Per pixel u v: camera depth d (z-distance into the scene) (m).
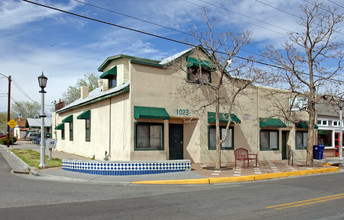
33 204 7.45
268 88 20.47
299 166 16.38
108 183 10.88
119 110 15.63
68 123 24.72
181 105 16.14
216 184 11.04
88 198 8.23
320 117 23.48
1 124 83.88
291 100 19.25
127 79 17.42
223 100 17.52
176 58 16.08
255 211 6.86
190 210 6.93
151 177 11.78
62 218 6.18
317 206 7.41
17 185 9.99
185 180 11.14
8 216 6.30
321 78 16.62
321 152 21.77
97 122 18.59
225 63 14.23
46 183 10.56
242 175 12.34
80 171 12.94
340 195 8.91
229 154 17.98
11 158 19.38
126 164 12.36
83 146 20.86
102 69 20.77
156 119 15.02
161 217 6.31
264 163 17.72
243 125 18.84
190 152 17.05
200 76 14.73
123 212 6.71
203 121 17.05
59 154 22.41
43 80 14.20
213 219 6.18
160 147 15.15
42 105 14.27
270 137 20.33
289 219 6.20
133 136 14.35
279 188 10.14
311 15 15.94
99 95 18.36
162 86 15.49
